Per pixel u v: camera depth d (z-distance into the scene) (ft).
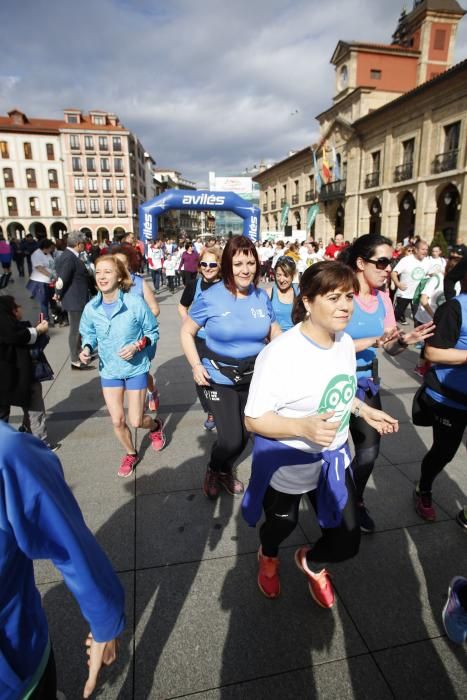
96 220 203.51
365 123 92.89
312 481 6.07
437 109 73.36
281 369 5.34
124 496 9.62
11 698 3.07
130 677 5.65
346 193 103.91
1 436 2.89
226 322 8.30
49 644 3.55
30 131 192.34
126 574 7.36
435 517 8.89
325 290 4.97
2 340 10.18
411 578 7.34
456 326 7.43
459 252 16.49
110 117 204.85
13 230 200.85
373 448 8.10
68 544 3.02
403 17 110.42
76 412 14.43
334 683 5.59
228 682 5.59
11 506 2.72
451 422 8.06
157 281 48.49
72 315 19.11
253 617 6.54
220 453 8.79
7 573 2.89
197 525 8.64
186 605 6.75
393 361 20.63
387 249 7.53
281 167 144.97
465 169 68.18
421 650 6.06
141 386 10.19
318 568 6.50
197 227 369.30
